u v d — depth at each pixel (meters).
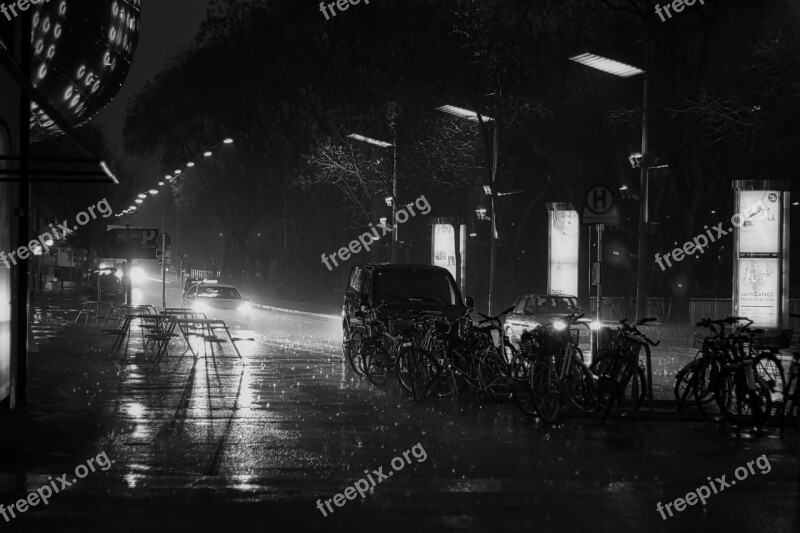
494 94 41.34
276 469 10.36
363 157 52.56
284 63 59.59
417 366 16.12
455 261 42.94
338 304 65.81
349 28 54.97
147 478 9.80
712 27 35.19
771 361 14.85
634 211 48.81
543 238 54.75
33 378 18.62
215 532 7.82
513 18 42.50
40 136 16.31
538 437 12.61
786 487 9.68
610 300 39.78
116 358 23.09
